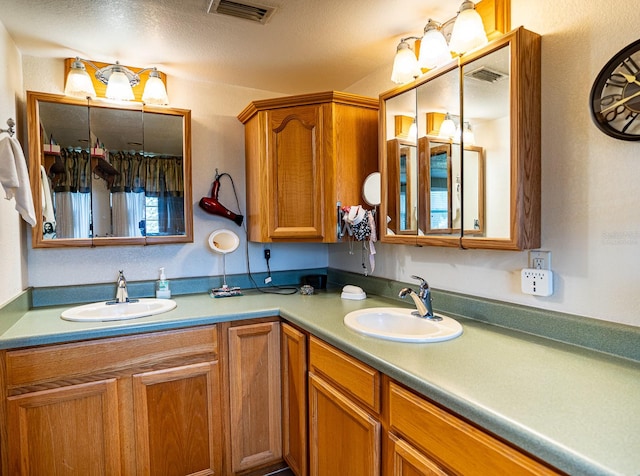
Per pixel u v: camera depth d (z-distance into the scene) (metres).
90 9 1.53
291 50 1.93
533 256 1.37
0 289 1.49
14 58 1.79
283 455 1.91
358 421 1.29
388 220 1.89
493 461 0.83
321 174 1.98
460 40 1.43
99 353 1.56
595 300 1.19
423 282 1.59
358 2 1.52
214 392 1.77
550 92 1.30
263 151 2.07
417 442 1.04
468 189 1.47
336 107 1.97
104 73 1.99
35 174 1.86
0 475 1.42
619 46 1.12
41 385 1.47
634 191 1.09
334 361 1.43
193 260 2.30
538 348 1.22
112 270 2.11
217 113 2.34
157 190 2.14
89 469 1.55
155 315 1.74
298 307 1.88
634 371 1.03
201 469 1.75
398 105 1.82
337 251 2.59
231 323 1.80
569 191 1.25
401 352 1.20
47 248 1.93
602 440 0.71
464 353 1.18
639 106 1.06
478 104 1.42
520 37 1.26
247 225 2.39
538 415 0.80
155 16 1.59
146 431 1.64
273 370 1.88
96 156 2.01
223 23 1.66
